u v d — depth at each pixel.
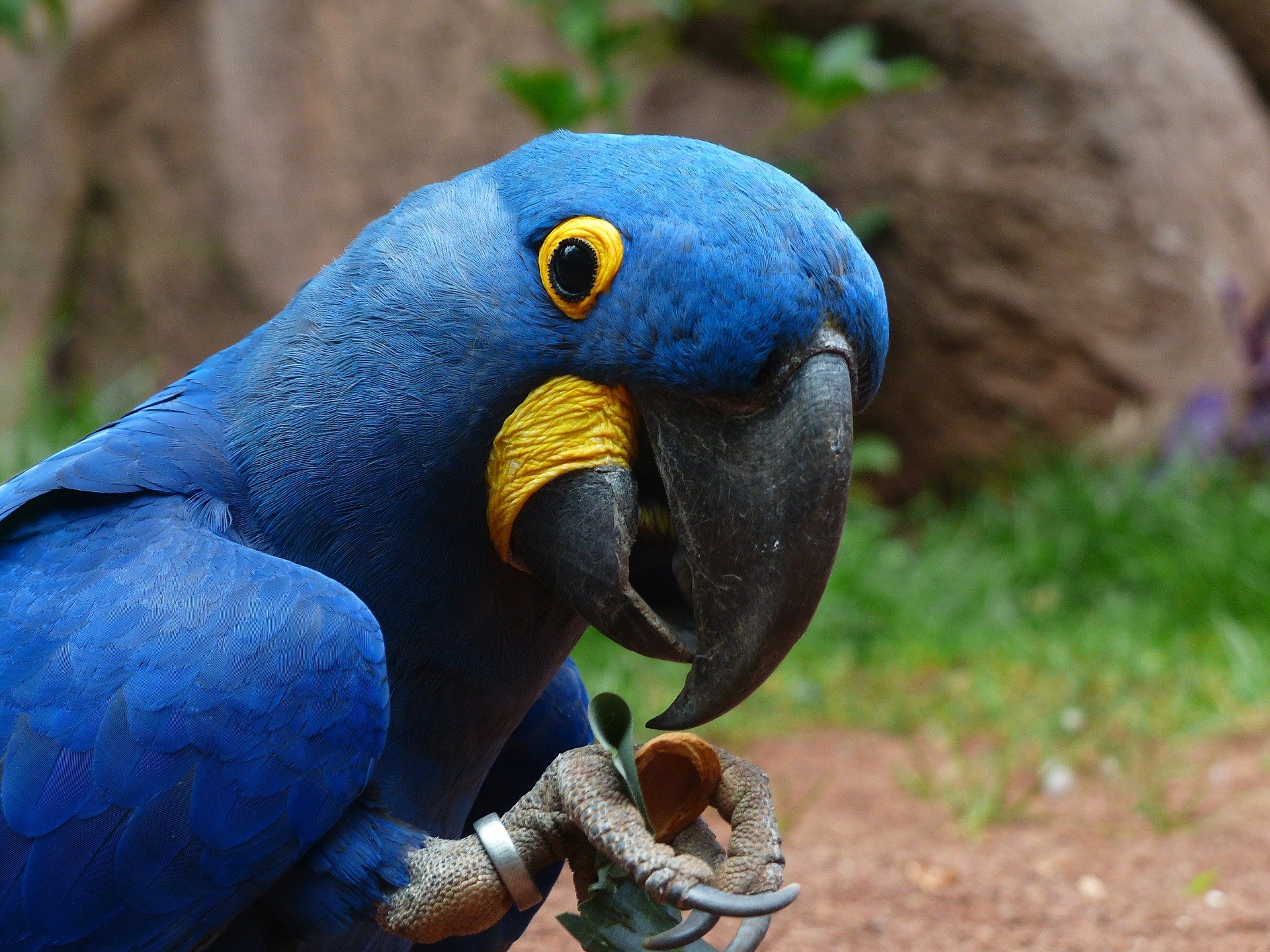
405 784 3.60
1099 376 11.09
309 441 3.39
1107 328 11.05
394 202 10.55
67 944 3.18
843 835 6.05
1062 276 11.05
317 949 3.51
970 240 11.14
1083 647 8.65
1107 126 11.01
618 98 8.80
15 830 3.12
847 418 2.95
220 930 3.32
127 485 3.42
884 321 3.10
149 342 9.93
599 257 3.06
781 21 11.57
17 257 9.49
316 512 3.40
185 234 9.93
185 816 3.14
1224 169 11.61
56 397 9.62
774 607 2.98
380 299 3.35
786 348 2.96
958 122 11.16
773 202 3.02
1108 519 9.90
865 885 5.45
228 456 3.51
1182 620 9.06
